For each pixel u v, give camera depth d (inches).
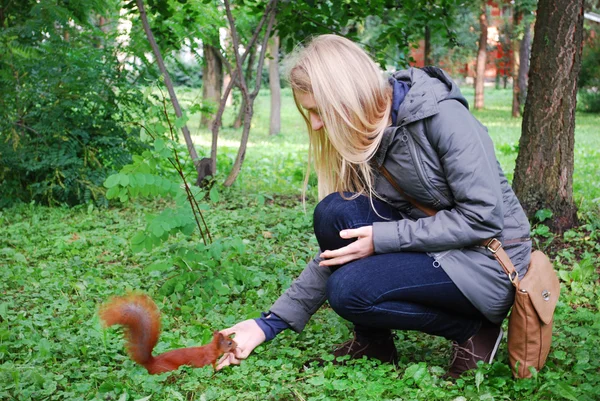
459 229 106.7
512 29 904.9
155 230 151.6
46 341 127.0
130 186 149.3
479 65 1044.5
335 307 112.8
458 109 107.0
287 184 340.8
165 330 141.9
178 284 159.9
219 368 117.6
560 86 220.1
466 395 107.9
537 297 109.0
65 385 114.7
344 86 106.7
